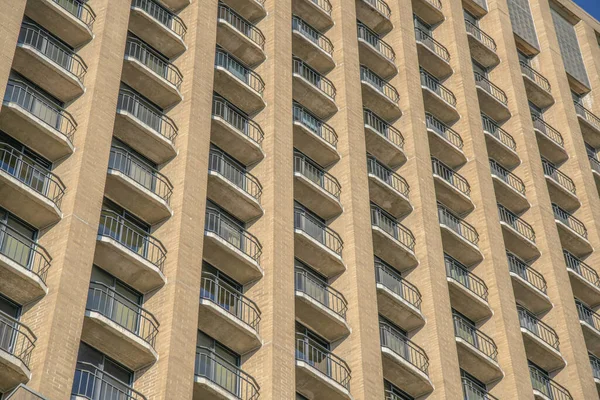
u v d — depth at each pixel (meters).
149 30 49.81
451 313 50.50
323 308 45.38
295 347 44.50
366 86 58.31
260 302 43.59
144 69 47.31
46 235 39.00
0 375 34.31
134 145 45.44
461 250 55.47
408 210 54.31
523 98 68.25
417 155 56.66
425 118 59.47
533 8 78.19
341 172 52.38
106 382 36.16
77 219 39.12
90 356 38.34
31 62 43.53
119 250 40.22
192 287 40.84
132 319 40.03
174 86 47.72
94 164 41.28
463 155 60.41
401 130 58.22
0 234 38.91
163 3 52.06
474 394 50.00
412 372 46.72
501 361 51.56
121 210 43.16
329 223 50.53
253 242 45.78
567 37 79.56
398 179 55.53
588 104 76.69
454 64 65.81
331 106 55.31
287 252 45.66
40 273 37.53
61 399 34.31
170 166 45.25
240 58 53.97
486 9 73.81
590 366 55.78
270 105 51.50
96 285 40.16
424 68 65.19
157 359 38.34
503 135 65.56
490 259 55.50
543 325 56.25
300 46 57.38
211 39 51.16
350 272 48.06
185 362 38.47
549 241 60.41
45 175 40.38
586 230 65.38
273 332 42.22
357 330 45.69
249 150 49.12
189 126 46.28
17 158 40.66
